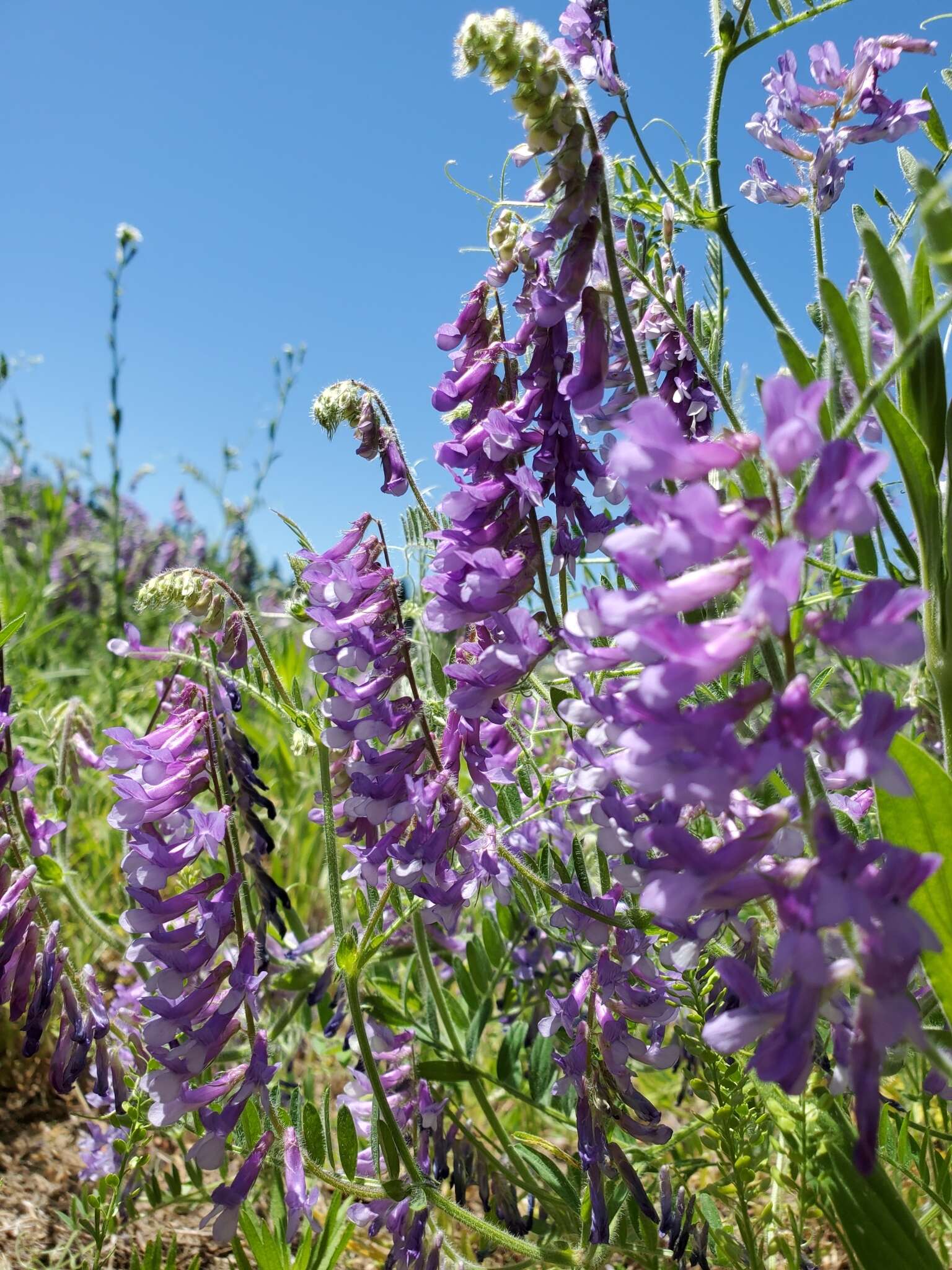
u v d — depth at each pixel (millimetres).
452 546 156
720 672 95
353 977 165
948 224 115
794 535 94
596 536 159
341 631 165
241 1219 154
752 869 103
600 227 147
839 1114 142
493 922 234
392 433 188
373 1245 222
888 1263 130
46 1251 205
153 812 165
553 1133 251
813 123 208
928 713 197
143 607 184
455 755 163
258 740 363
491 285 164
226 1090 157
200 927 159
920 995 160
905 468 131
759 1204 204
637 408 96
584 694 127
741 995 98
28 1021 191
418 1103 195
